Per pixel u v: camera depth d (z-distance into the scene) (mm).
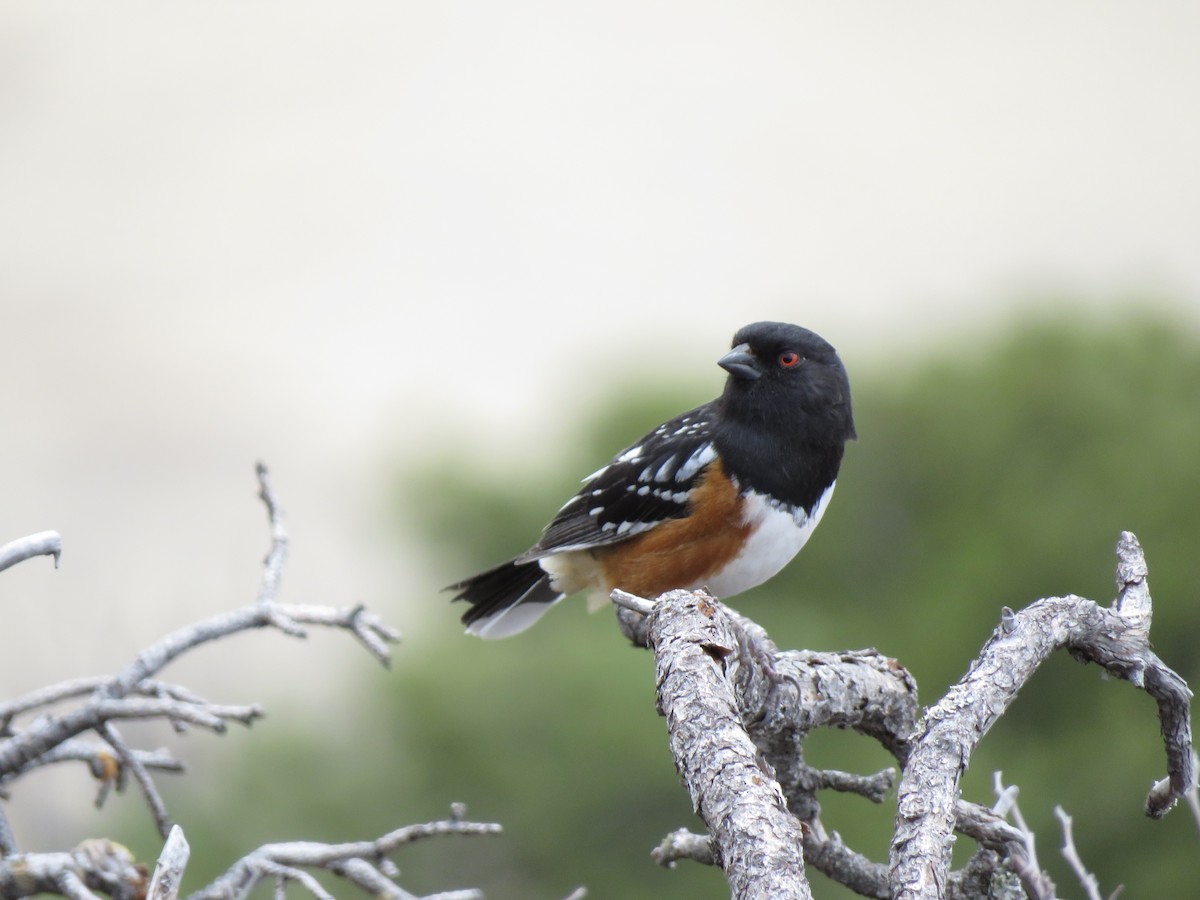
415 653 12047
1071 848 3787
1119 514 11688
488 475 13406
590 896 10984
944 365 12930
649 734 11008
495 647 11891
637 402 13227
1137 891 10531
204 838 10320
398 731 11516
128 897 4586
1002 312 13719
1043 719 11594
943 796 3711
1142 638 4273
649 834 11133
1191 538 11562
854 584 12695
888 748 5117
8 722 4855
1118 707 11312
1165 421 12312
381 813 11062
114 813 10312
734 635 4465
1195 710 10883
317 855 4695
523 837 11102
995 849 4250
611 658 11578
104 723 4594
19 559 3994
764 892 3152
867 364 13234
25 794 7258
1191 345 13023
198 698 5035
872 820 10719
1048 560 11703
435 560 13461
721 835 3381
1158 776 10680
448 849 11141
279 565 4895
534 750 11180
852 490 12648
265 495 4973
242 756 11203
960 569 11906
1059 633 4195
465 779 11266
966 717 3918
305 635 4723
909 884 3531
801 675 4793
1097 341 12844
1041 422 12586
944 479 12633
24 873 4574
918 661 11836
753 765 3490
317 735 11562
